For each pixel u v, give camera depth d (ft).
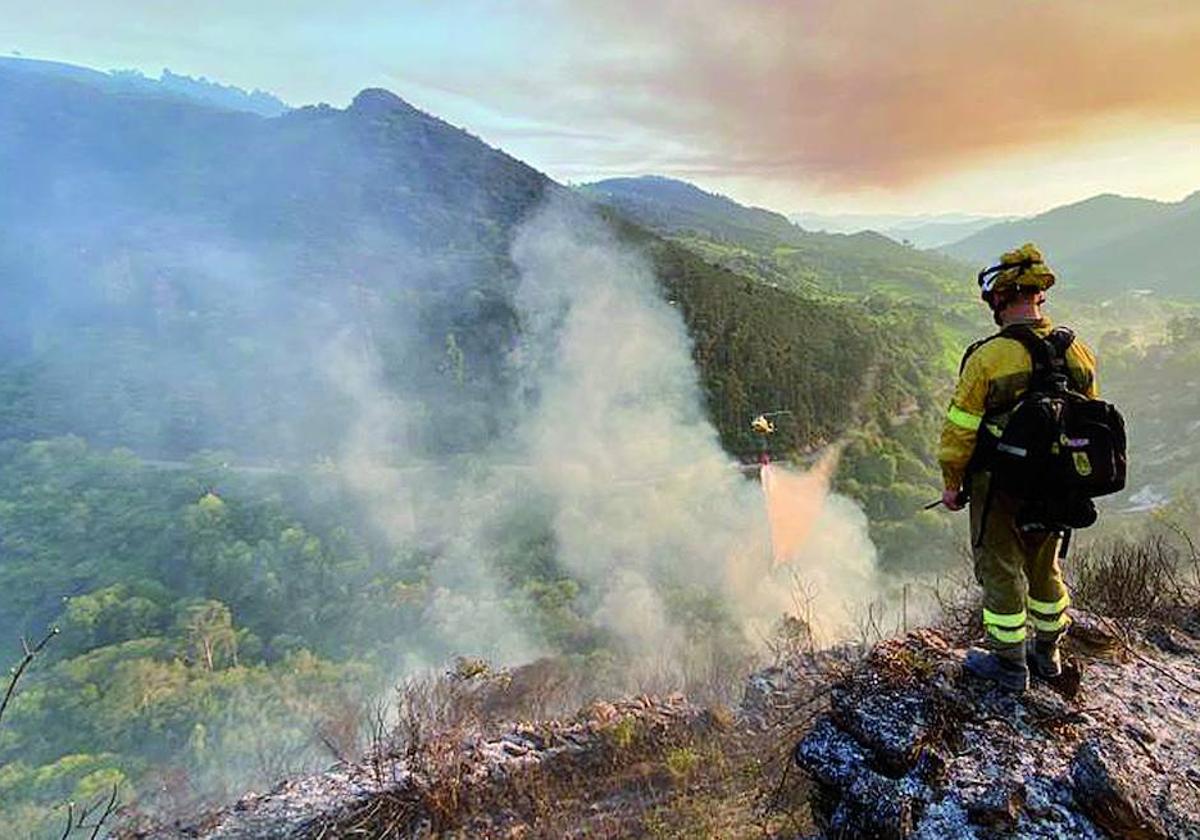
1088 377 9.00
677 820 12.48
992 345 8.99
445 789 13.74
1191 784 8.32
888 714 9.59
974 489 9.46
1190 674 11.15
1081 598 15.01
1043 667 10.07
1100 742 8.94
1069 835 7.88
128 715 127.34
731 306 342.23
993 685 9.87
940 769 8.71
